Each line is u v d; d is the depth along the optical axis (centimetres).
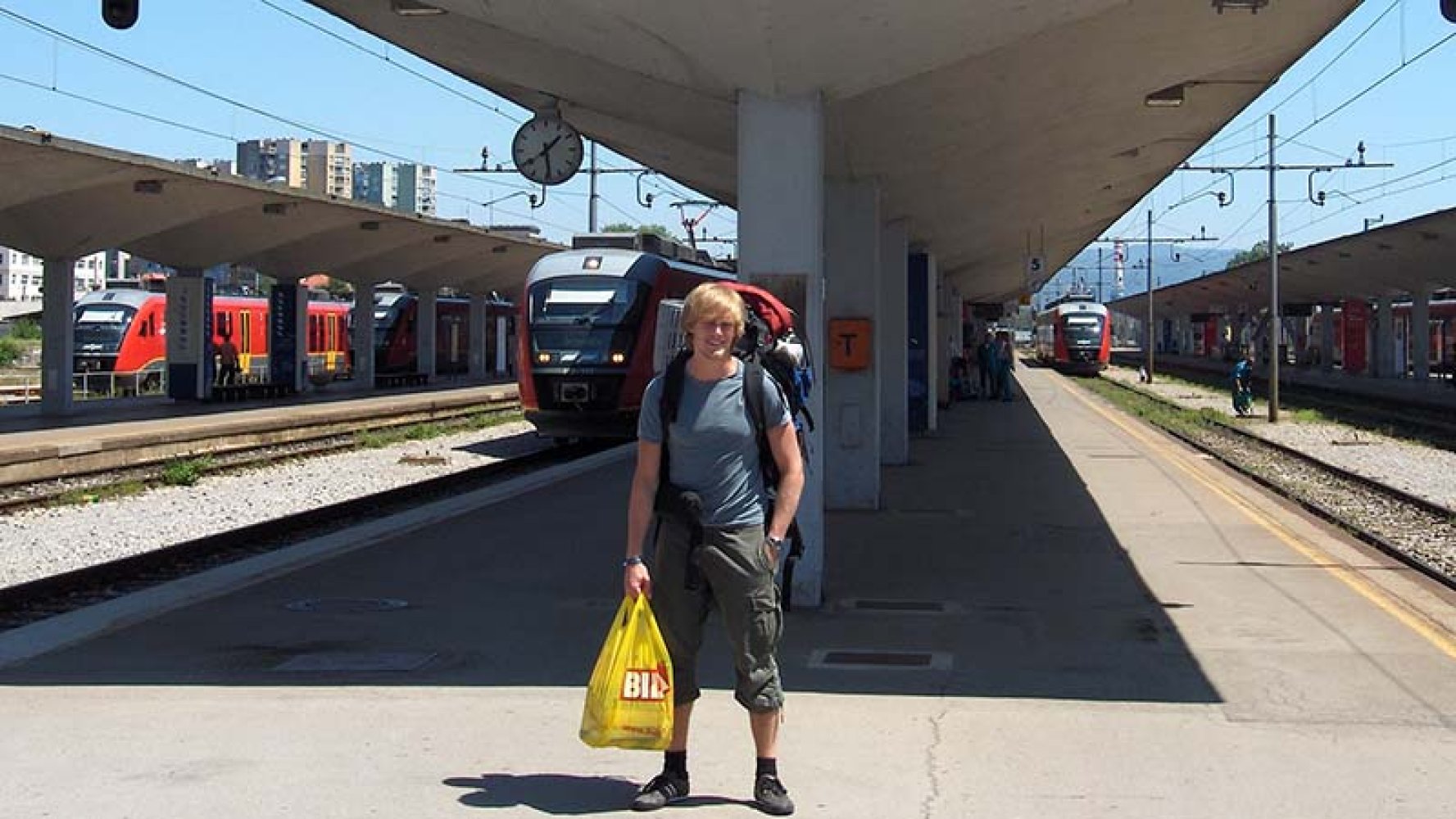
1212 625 902
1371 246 4472
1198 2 1084
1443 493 1917
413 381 5016
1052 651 823
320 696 713
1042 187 2041
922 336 2573
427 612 948
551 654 820
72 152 2525
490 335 6053
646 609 529
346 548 1237
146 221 3098
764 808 534
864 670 774
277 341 4100
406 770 589
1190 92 1491
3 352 6656
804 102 931
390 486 2106
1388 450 2569
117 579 1215
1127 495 1659
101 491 1895
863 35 877
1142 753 611
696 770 590
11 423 2847
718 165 1546
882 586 1052
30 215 2964
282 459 2455
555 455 2656
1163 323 11662
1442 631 877
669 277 2583
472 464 2491
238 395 3838
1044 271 4009
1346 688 728
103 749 616
